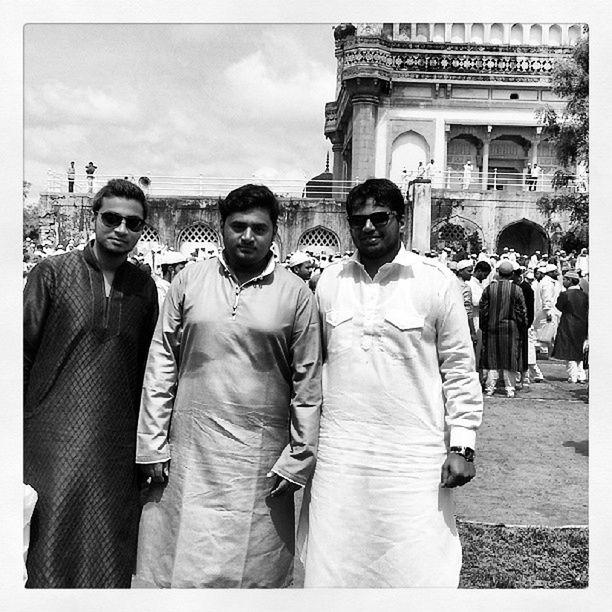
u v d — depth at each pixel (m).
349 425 4.49
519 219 29.59
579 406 11.98
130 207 4.57
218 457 4.36
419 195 28.98
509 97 34.22
